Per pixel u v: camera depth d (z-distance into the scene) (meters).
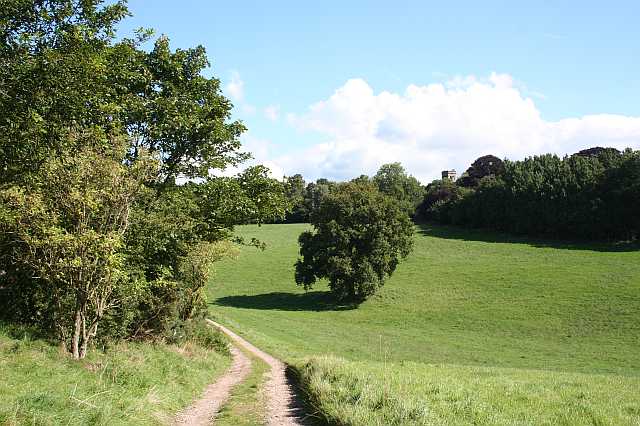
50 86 12.88
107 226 14.47
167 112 20.91
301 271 71.38
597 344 44.91
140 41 21.84
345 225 69.75
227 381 17.59
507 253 87.00
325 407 11.04
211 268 26.78
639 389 18.97
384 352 40.47
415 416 10.14
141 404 10.78
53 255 13.66
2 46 12.28
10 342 13.36
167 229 19.52
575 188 94.94
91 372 12.80
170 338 22.52
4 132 12.75
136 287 15.98
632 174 89.44
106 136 15.53
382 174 148.88
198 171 23.00
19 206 13.20
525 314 55.69
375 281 66.62
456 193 120.19
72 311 15.14
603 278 65.44
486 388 16.69
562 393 16.58
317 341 44.47
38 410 8.71
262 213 24.41
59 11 13.63
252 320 55.00
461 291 67.00
